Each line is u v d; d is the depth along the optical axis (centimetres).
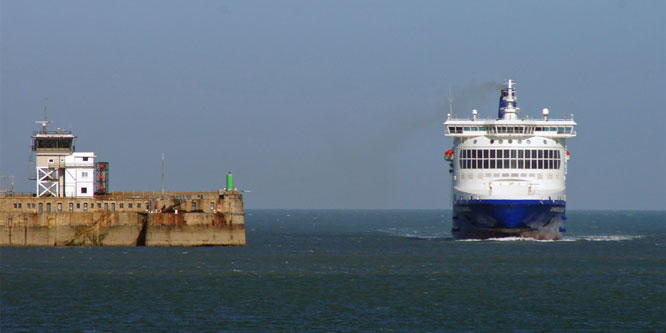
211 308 17000
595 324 15750
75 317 16162
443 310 16938
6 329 15200
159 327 15362
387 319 16062
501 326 15562
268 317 16175
